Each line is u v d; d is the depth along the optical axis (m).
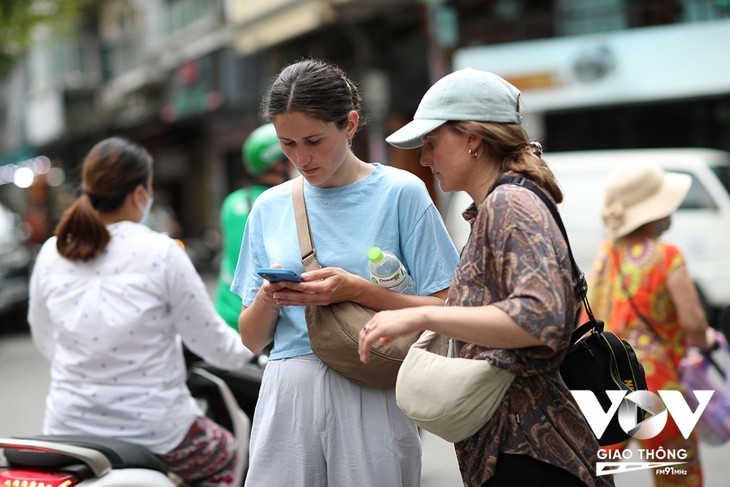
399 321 3.60
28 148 58.09
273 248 4.58
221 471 5.73
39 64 58.03
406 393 3.85
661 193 6.39
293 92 4.17
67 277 5.44
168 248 5.44
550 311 3.53
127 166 5.55
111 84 53.66
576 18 25.62
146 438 5.37
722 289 15.74
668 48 23.48
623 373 4.13
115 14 51.34
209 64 40.34
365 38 29.16
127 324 5.32
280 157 7.09
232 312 7.10
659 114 25.06
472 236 3.83
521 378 3.80
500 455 3.84
